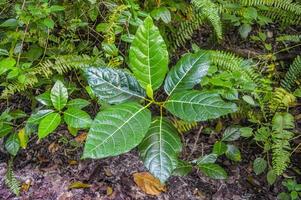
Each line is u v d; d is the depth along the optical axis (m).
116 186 2.22
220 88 2.19
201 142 2.46
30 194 2.20
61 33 2.42
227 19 2.79
